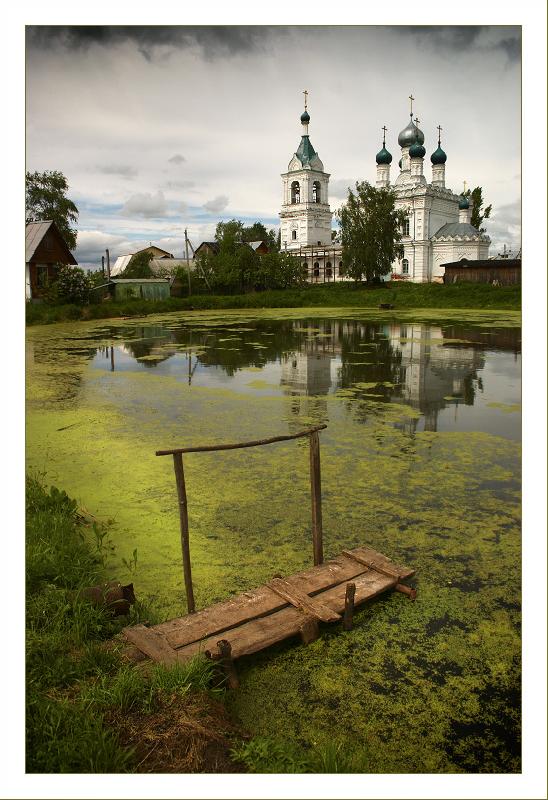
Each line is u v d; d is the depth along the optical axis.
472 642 3.18
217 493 5.21
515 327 20.69
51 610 3.25
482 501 5.00
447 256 44.59
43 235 26.66
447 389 9.91
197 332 19.83
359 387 10.12
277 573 3.71
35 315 23.52
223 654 2.80
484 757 2.47
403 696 2.80
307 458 6.14
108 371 11.94
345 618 3.26
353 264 37.34
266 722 2.66
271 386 10.24
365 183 37.06
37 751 2.35
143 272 41.19
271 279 37.69
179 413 8.19
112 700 2.59
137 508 4.89
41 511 4.46
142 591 3.64
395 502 4.98
